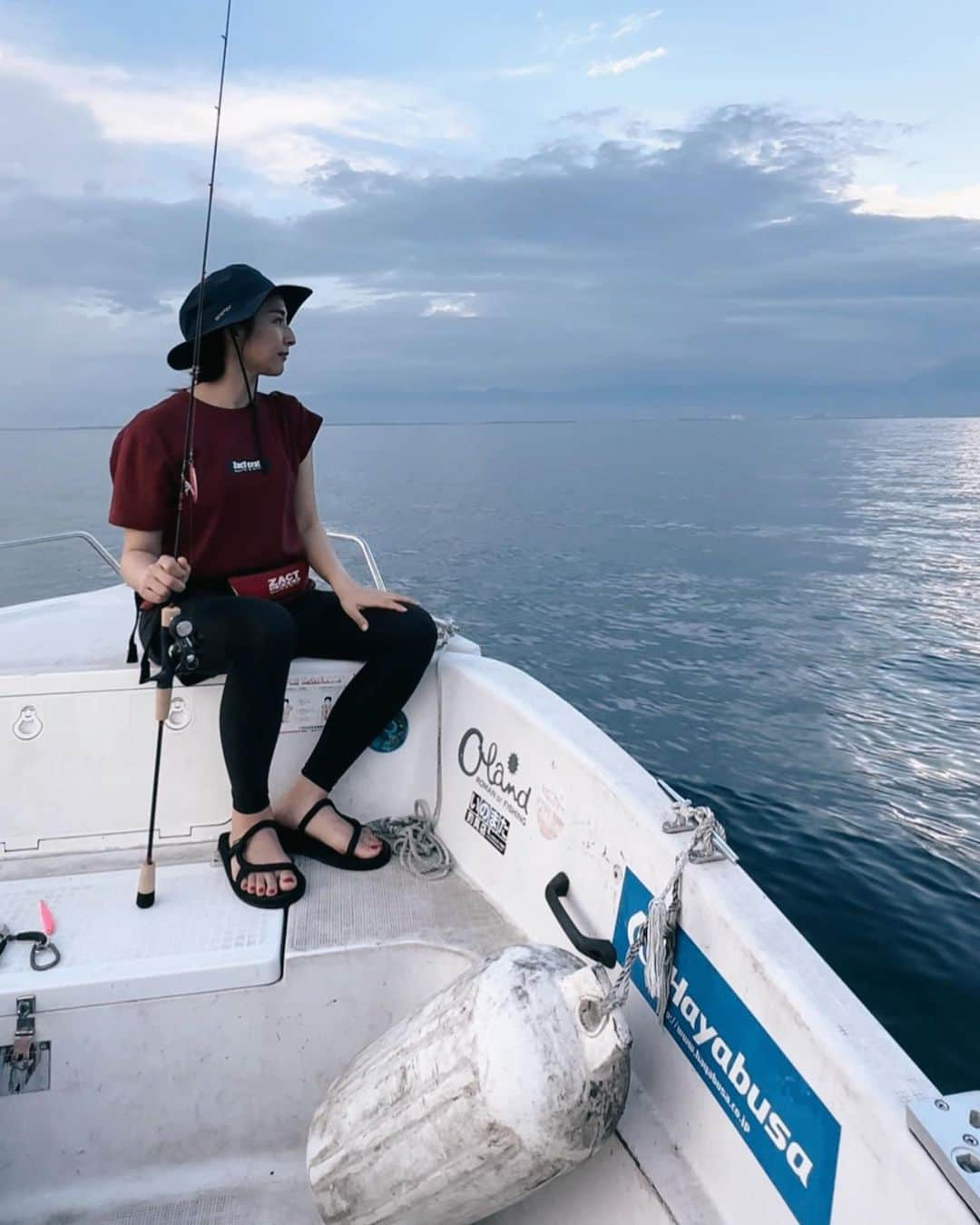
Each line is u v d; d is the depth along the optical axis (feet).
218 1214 4.96
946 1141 2.68
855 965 10.96
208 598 5.82
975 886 13.05
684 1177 3.83
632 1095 4.26
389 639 6.27
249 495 6.13
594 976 3.74
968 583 48.80
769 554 61.72
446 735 6.69
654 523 83.20
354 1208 4.17
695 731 21.42
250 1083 5.29
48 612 8.20
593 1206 4.12
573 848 5.17
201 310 5.51
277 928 5.52
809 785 17.31
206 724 6.37
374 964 5.40
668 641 33.68
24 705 6.17
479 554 60.59
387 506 97.09
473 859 6.23
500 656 31.17
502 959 3.98
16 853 6.28
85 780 6.31
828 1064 3.12
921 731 21.33
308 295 6.51
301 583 6.66
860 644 32.89
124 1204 5.00
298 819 6.35
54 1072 5.00
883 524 83.20
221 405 6.15
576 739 5.38
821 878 13.26
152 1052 5.11
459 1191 3.82
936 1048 9.48
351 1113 4.16
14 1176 5.05
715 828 4.24
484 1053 3.65
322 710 6.65
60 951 5.20
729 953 3.76
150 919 5.57
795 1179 3.24
